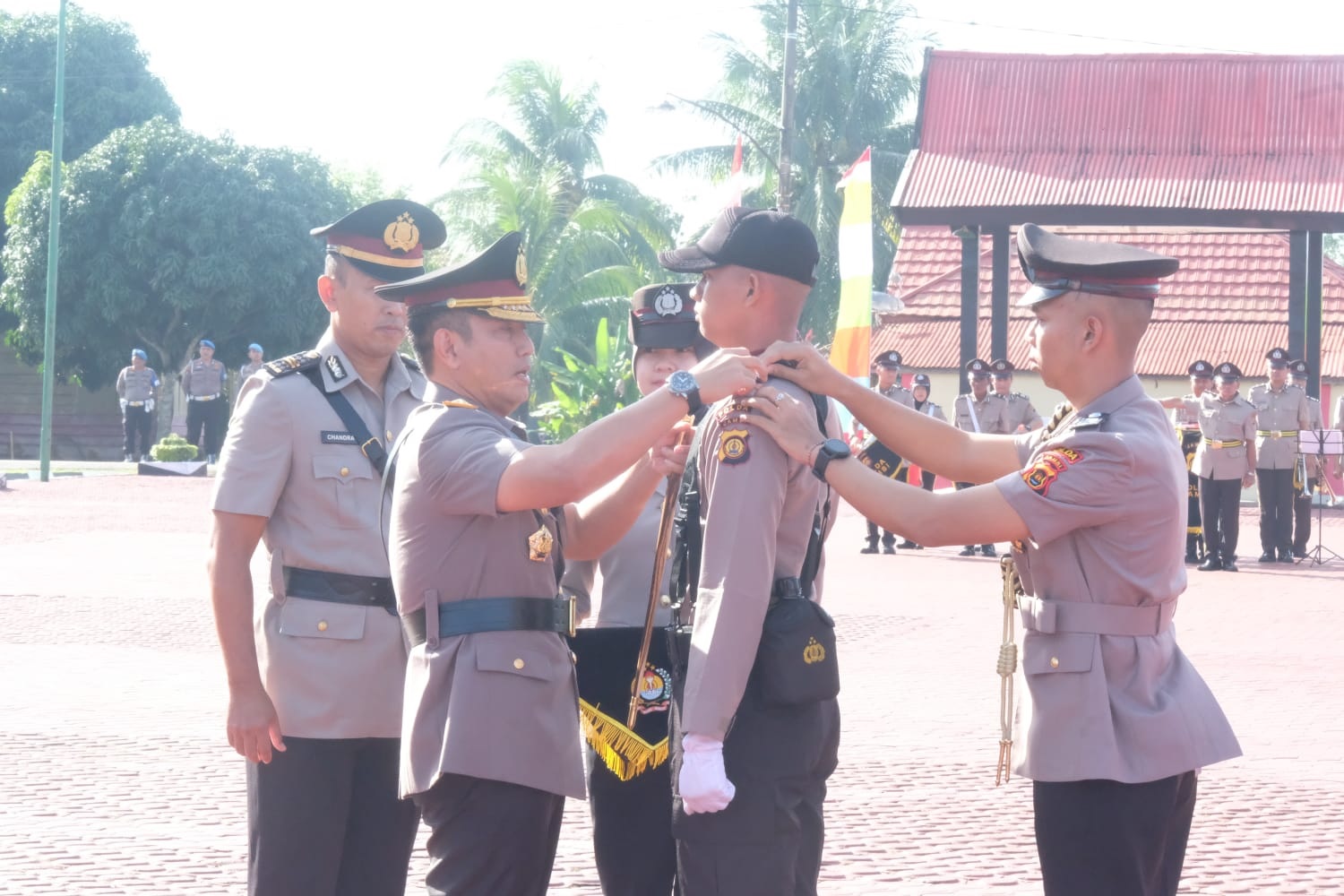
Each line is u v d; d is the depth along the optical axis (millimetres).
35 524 18922
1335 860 5859
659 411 3260
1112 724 3330
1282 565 17016
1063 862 3420
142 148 36688
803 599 3447
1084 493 3291
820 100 39469
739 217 3586
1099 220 22047
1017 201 21750
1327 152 21953
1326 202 21281
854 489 3326
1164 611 3432
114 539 17453
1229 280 29141
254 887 3928
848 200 17141
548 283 38188
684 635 3516
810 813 3527
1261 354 27531
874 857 5848
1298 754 7645
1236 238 29828
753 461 3332
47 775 6973
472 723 3338
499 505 3326
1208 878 5633
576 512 3828
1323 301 28781
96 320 37312
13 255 37094
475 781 3363
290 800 3891
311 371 4051
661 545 3740
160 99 43250
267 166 37375
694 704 3240
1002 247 22297
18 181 41844
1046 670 3398
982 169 22406
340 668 3895
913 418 3793
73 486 25375
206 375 30609
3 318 40688
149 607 12336
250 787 3971
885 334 29656
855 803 6637
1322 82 22578
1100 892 3377
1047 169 22234
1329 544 19234
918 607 13109
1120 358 3461
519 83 41562
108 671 9625
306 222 37188
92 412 41781
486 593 3436
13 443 41562
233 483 3873
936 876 5613
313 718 3879
